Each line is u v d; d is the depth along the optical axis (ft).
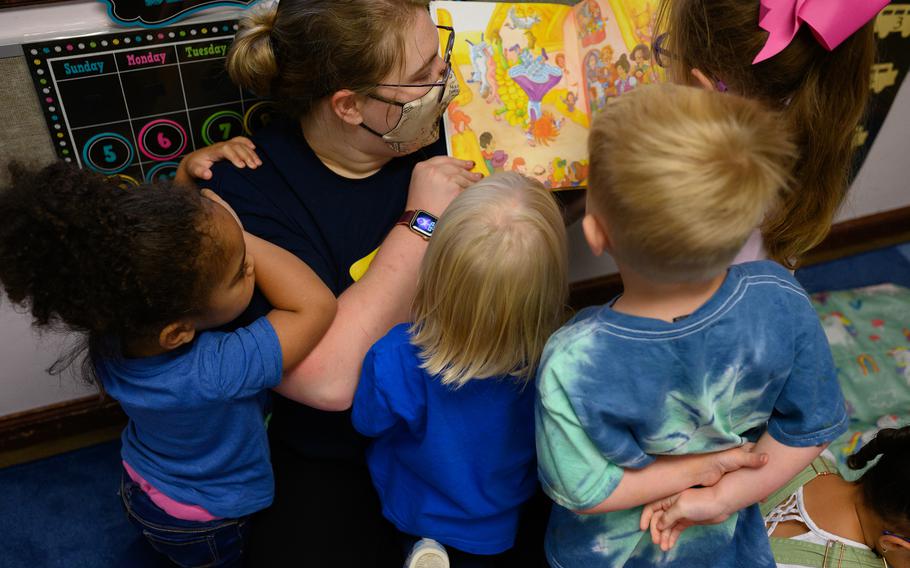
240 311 3.16
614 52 4.09
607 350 2.47
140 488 3.49
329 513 3.71
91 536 5.01
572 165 4.18
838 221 7.12
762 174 2.19
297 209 3.75
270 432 3.95
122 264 2.59
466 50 4.01
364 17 3.20
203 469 3.34
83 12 3.68
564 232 2.98
